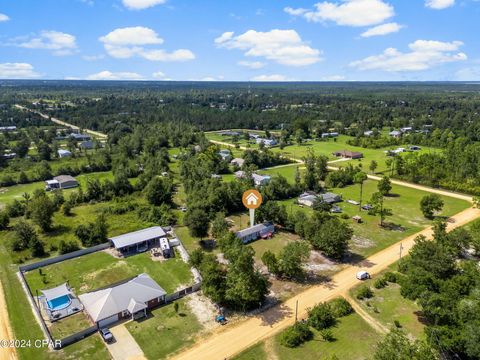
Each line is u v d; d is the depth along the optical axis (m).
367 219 95.31
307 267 70.75
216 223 84.25
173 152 185.00
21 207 99.69
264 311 57.34
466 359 44.62
